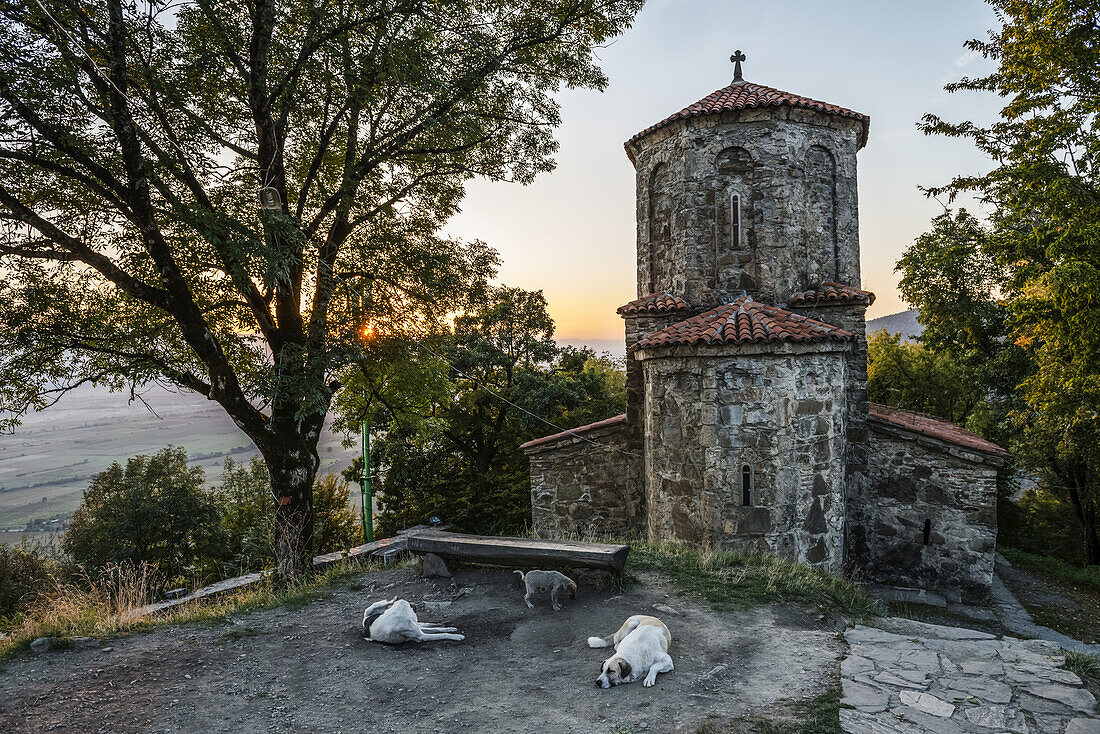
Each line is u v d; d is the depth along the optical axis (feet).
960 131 43.75
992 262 57.67
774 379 29.68
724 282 37.04
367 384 35.99
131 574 26.55
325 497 79.82
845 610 21.66
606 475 39.83
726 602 21.09
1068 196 34.68
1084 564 58.54
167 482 70.85
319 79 27.61
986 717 12.92
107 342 27.58
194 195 27.68
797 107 36.17
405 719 13.55
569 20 33.19
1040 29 36.78
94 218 27.25
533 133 36.63
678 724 12.84
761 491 29.55
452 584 23.53
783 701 13.83
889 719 12.91
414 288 34.50
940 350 67.51
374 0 26.16
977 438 38.52
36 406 27.32
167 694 14.94
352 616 21.20
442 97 29.73
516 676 15.66
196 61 27.17
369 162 31.45
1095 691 14.30
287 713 13.91
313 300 31.35
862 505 36.32
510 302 80.18
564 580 20.99
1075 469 58.80
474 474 80.07
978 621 30.94
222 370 27.96
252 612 22.11
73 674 16.20
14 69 20.93
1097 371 37.35
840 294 35.22
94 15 24.62
